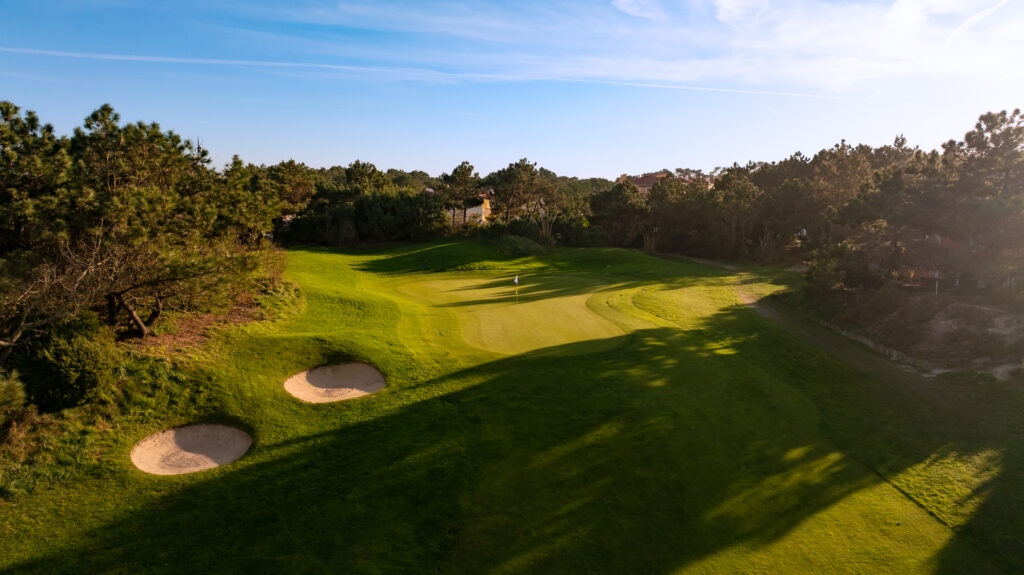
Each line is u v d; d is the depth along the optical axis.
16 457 11.60
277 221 61.31
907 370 17.67
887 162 66.56
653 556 9.34
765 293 32.69
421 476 11.70
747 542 9.59
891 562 9.03
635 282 37.06
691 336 21.89
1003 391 14.80
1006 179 23.17
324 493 11.22
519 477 11.60
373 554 9.52
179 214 18.12
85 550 9.71
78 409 13.09
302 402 15.03
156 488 11.47
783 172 70.06
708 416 14.16
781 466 11.93
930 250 25.81
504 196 71.88
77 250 14.64
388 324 21.69
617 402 14.78
